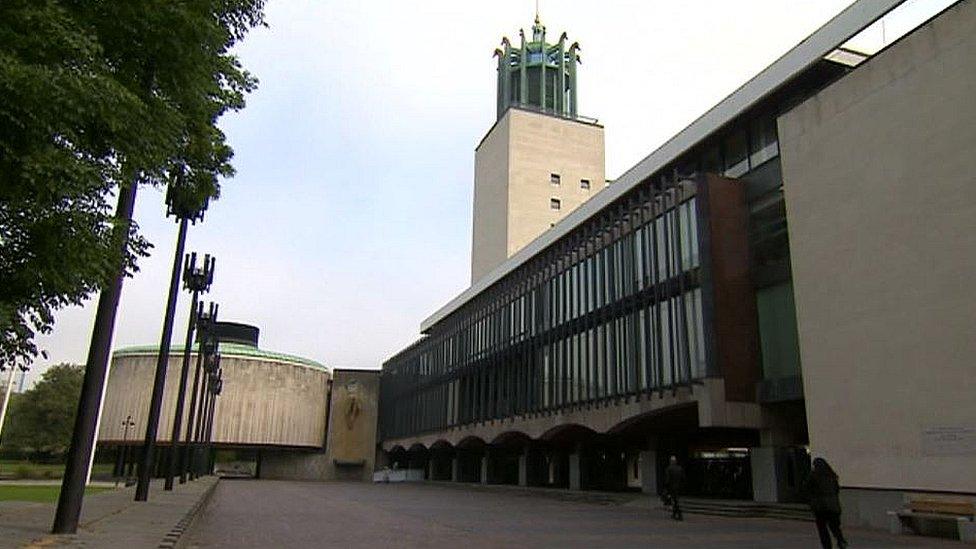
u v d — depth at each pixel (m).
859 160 20.31
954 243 17.14
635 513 24.09
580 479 39.28
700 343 26.48
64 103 5.42
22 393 84.38
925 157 18.19
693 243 27.70
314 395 75.81
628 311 31.53
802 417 25.91
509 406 43.75
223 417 68.88
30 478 52.12
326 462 75.69
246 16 8.49
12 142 5.41
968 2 17.44
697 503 24.92
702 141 30.25
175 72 7.33
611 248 33.62
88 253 6.32
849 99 20.89
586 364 34.81
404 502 30.31
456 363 55.56
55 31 5.48
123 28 6.59
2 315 5.66
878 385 18.89
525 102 72.81
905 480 17.77
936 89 18.08
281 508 24.55
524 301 43.47
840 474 19.84
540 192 66.25
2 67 4.98
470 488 49.53
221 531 15.48
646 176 33.00
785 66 26.08
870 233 19.67
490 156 70.62
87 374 11.07
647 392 29.12
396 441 71.38
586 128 69.50
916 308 17.98
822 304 21.20
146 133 6.58
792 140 23.12
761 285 26.62
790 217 22.91
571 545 13.76
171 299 22.33
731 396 25.45
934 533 16.36
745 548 13.36
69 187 5.73
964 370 16.53
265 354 72.25
